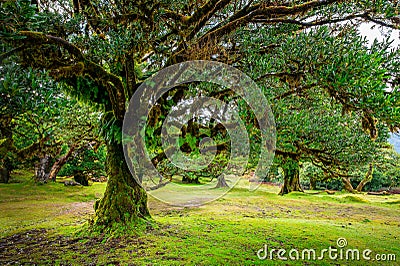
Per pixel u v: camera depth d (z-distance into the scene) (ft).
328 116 13.37
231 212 20.02
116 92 12.23
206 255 10.36
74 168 36.96
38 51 8.50
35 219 17.16
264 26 11.60
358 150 14.05
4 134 7.30
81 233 12.94
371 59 7.65
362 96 7.27
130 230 12.89
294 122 11.07
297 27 11.37
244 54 11.30
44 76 6.64
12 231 13.96
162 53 11.51
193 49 10.07
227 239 12.51
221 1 9.86
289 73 10.07
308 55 8.80
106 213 13.25
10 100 5.63
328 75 7.89
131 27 9.69
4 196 25.75
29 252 10.80
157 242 11.84
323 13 10.71
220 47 10.69
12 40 7.13
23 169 34.83
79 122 17.37
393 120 7.00
